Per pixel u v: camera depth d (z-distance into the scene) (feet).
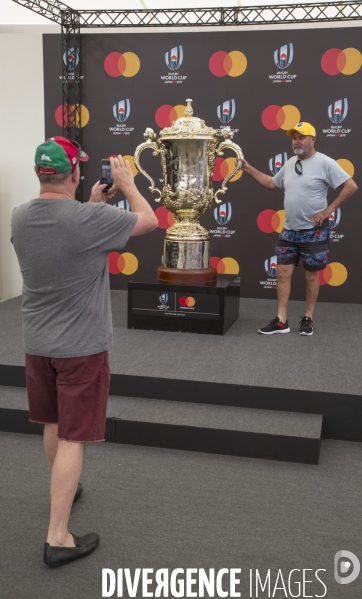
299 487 9.11
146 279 14.99
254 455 10.07
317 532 7.92
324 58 16.72
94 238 6.88
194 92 17.51
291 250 14.19
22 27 18.35
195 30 17.81
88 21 18.13
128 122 17.95
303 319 14.47
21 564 7.15
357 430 10.68
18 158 18.62
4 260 19.31
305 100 17.01
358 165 17.02
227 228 17.99
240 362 12.23
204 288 14.16
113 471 9.53
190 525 8.04
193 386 11.16
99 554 7.36
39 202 6.91
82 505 8.50
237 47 17.08
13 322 15.34
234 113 17.39
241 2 17.33
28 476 9.35
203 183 14.33
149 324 14.64
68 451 7.05
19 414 10.85
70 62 17.87
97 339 7.08
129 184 7.57
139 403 11.16
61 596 6.59
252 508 8.49
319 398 10.69
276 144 17.37
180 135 13.83
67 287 6.93
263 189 17.62
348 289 17.70
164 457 10.04
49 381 7.37
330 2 15.58
